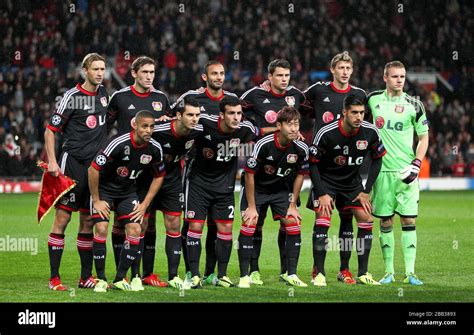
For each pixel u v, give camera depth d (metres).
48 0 64.31
